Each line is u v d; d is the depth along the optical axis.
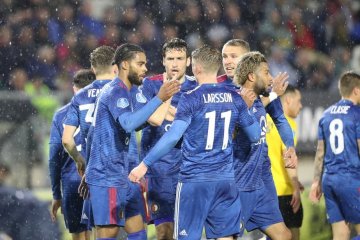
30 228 26.41
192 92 18.52
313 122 37.53
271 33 44.09
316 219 28.16
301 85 43.88
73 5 41.38
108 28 41.62
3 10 40.16
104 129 19.11
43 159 31.80
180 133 18.19
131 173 18.22
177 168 21.41
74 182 22.52
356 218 24.17
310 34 45.22
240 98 18.88
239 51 21.39
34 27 40.34
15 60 39.50
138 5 42.34
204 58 18.66
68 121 21.16
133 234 20.50
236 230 18.89
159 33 42.12
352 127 24.02
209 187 18.48
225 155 18.66
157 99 18.52
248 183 19.84
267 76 19.91
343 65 45.31
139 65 19.20
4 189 26.78
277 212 20.38
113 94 18.89
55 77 39.81
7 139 31.64
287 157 21.16
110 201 19.11
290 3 45.09
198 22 42.78
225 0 43.31
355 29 46.62
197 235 18.61
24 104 32.19
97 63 21.20
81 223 22.02
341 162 24.17
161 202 21.50
